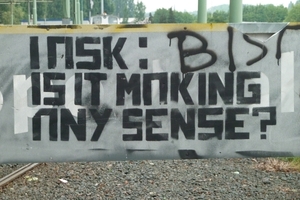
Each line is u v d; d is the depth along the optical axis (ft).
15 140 15.74
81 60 15.70
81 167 27.48
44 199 21.49
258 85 15.99
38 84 15.67
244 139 16.11
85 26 15.64
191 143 16.03
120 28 15.69
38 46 15.60
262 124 16.10
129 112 15.87
